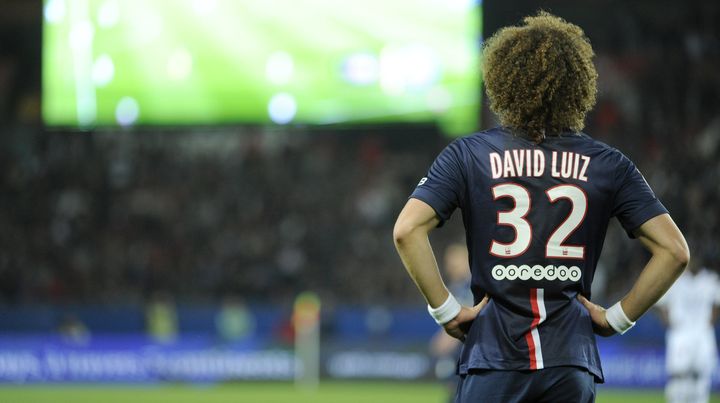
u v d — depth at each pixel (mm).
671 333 24250
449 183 7695
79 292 54438
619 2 53875
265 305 47312
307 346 40344
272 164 59906
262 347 40312
